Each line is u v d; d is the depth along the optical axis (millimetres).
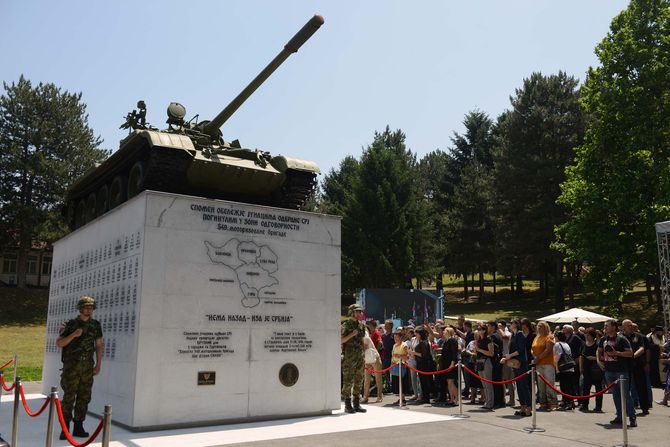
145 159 12500
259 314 10633
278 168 13148
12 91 45719
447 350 13484
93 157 47219
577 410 12602
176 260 9930
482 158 59344
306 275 11375
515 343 12000
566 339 15016
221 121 13320
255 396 10305
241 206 10797
